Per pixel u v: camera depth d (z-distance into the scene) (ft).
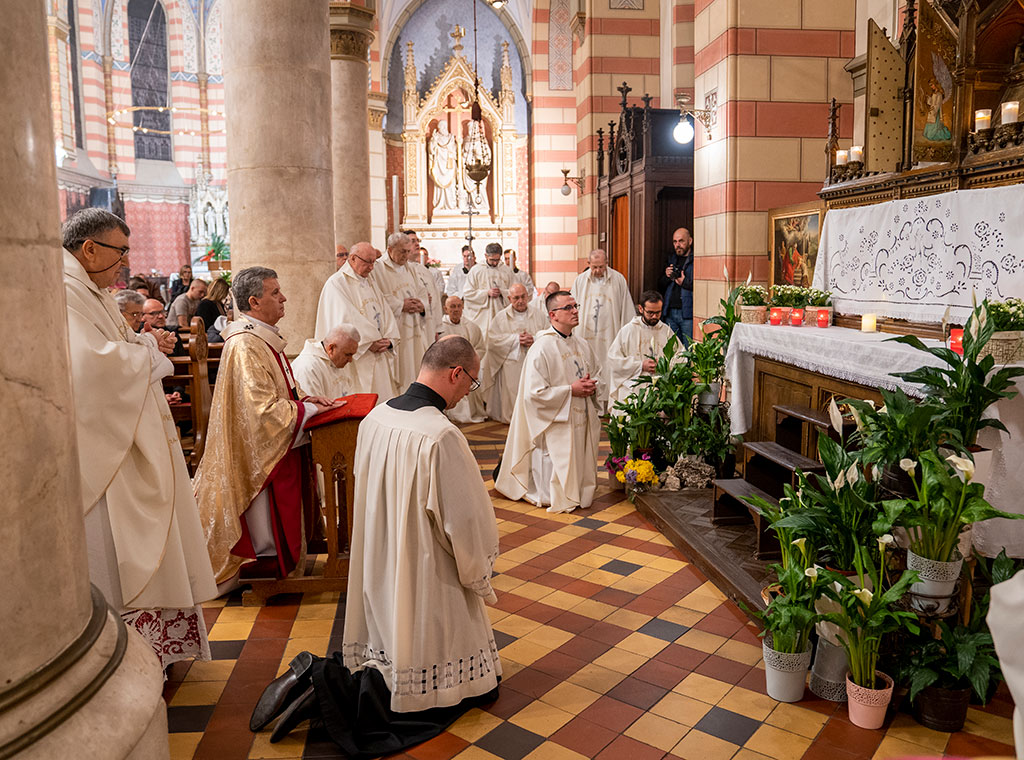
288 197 20.36
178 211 78.64
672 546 16.60
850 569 10.84
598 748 9.55
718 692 10.81
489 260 32.78
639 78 48.03
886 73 16.22
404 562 9.77
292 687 9.97
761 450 15.21
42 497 4.97
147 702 5.58
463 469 9.78
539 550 16.46
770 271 22.86
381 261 26.16
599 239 43.80
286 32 19.89
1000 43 14.19
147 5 75.36
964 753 9.27
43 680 4.89
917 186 14.47
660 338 23.65
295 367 17.24
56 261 5.16
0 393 4.69
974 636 9.76
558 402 18.89
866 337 14.05
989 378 10.17
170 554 10.59
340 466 14.12
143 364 10.03
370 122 65.46
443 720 10.06
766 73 25.02
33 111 4.90
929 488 9.70
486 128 68.44
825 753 9.31
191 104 78.02
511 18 68.44
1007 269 12.05
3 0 4.67
